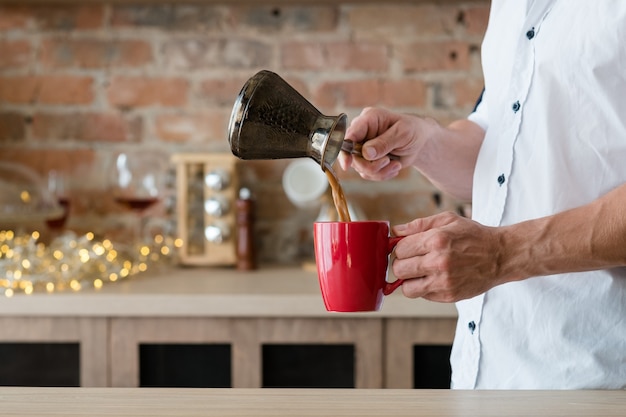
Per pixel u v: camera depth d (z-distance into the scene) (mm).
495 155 1245
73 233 2391
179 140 2541
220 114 2535
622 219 958
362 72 2510
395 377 1881
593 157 1122
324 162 1004
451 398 917
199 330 1884
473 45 2496
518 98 1192
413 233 1015
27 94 2535
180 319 1884
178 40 2525
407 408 868
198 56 2525
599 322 1127
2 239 2189
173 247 2516
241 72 2525
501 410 861
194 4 2510
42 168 2547
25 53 2527
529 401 902
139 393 940
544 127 1149
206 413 846
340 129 1015
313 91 2520
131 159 2496
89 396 926
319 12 2508
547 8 1170
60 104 2535
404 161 1310
